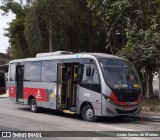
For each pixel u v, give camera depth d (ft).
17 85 71.15
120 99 51.29
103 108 50.57
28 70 67.72
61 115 60.64
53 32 95.96
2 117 55.77
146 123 52.06
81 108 54.49
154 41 66.74
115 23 74.64
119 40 86.69
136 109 53.36
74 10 95.96
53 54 62.59
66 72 57.47
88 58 53.83
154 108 64.44
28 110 68.18
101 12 74.74
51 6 94.79
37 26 96.02
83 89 53.83
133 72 54.65
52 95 60.13
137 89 53.57
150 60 67.72
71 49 99.96
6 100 91.81
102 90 50.80
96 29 100.07
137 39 68.13
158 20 67.82
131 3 70.69
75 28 98.58
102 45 102.22
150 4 71.67
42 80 63.16
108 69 52.31
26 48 115.55
